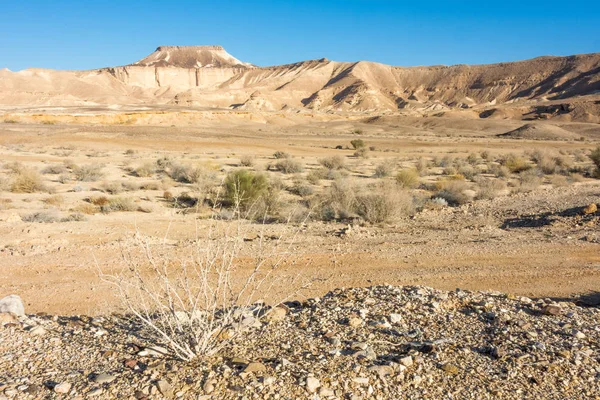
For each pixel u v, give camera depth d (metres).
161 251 10.91
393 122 160.12
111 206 19.97
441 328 5.24
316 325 5.33
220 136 81.19
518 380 4.04
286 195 24.52
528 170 36.06
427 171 39.31
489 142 86.88
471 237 13.27
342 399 3.68
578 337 4.94
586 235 12.89
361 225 16.00
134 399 3.63
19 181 25.52
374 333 5.04
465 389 3.89
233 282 8.75
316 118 175.12
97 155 51.78
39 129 81.19
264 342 4.76
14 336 5.12
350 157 55.06
